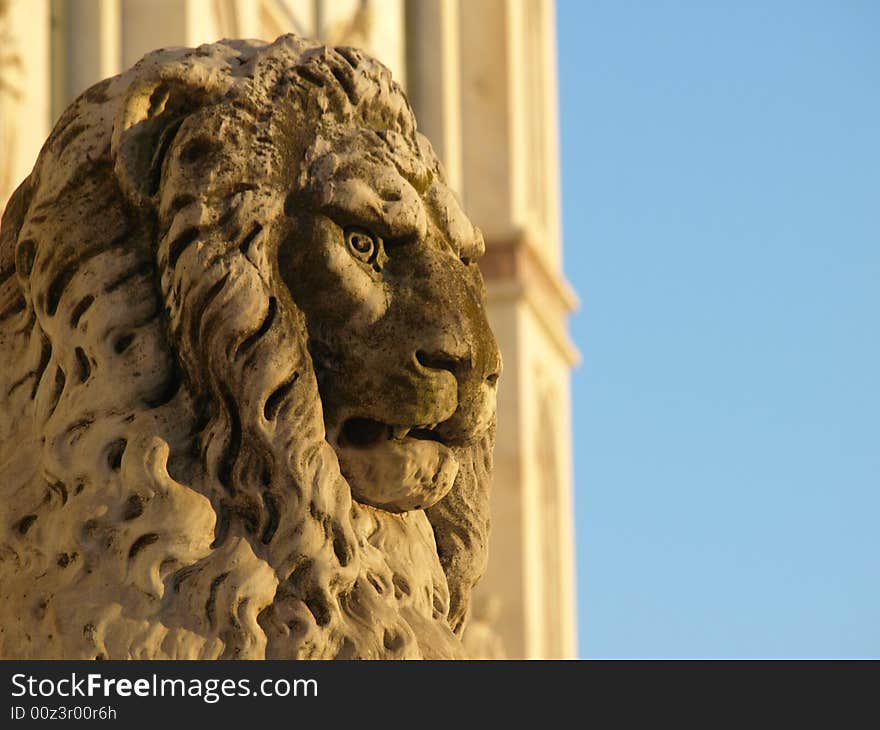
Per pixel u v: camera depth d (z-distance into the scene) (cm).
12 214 770
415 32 3103
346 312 712
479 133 3139
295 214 718
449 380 716
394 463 722
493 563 2972
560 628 3130
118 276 718
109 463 699
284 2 2419
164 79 720
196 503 692
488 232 3073
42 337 736
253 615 678
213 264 702
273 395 702
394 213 722
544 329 3186
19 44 1752
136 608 676
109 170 732
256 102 724
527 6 3288
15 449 733
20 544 715
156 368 712
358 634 698
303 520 695
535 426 3095
